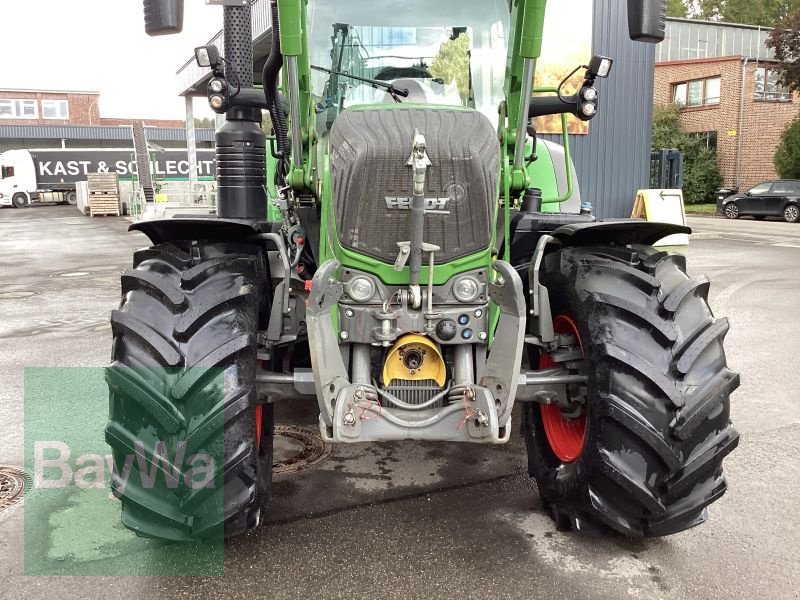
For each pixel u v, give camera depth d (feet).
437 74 12.08
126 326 8.83
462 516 11.01
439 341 9.36
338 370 9.14
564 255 10.40
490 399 9.06
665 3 9.65
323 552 9.91
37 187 119.65
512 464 13.07
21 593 8.92
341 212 9.27
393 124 9.38
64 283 35.12
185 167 119.85
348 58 11.97
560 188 17.29
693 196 102.01
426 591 8.96
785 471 12.60
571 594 8.89
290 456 13.39
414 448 13.85
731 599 8.80
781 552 9.90
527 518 10.95
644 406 8.84
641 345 9.09
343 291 9.39
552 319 10.89
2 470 12.57
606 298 9.36
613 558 9.76
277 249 10.85
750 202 76.64
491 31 12.06
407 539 10.27
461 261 9.45
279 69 11.00
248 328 9.02
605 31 47.47
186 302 8.98
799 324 24.35
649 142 50.11
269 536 10.36
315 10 11.83
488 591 8.95
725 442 9.05
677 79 107.86
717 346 9.34
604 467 8.96
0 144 172.55
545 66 46.70
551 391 10.18
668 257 10.16
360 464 13.05
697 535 10.39
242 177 13.15
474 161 9.12
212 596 8.87
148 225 9.53
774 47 92.07
